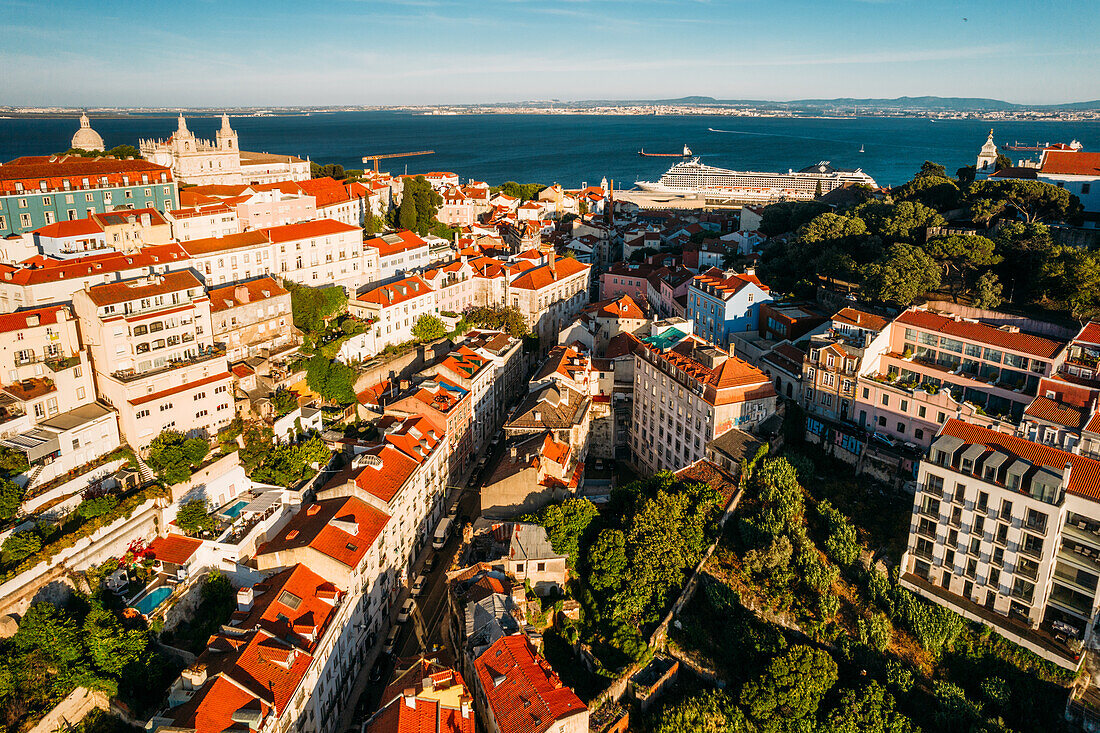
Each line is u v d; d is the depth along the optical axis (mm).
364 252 178625
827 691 84625
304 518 105500
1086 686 81312
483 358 158625
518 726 73438
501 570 100188
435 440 126688
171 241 141250
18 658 85625
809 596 94688
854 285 152375
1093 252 130875
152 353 114500
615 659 91562
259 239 152375
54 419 106562
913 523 94125
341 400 142125
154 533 106562
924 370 114000
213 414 119938
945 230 163625
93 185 157250
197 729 70438
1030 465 85438
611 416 149500
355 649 96062
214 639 83938
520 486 112000
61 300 115688
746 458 112625
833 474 114188
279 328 141125
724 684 89250
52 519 99000
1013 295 139875
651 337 147125
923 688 84500
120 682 88500
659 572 98500
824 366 122375
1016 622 86562
